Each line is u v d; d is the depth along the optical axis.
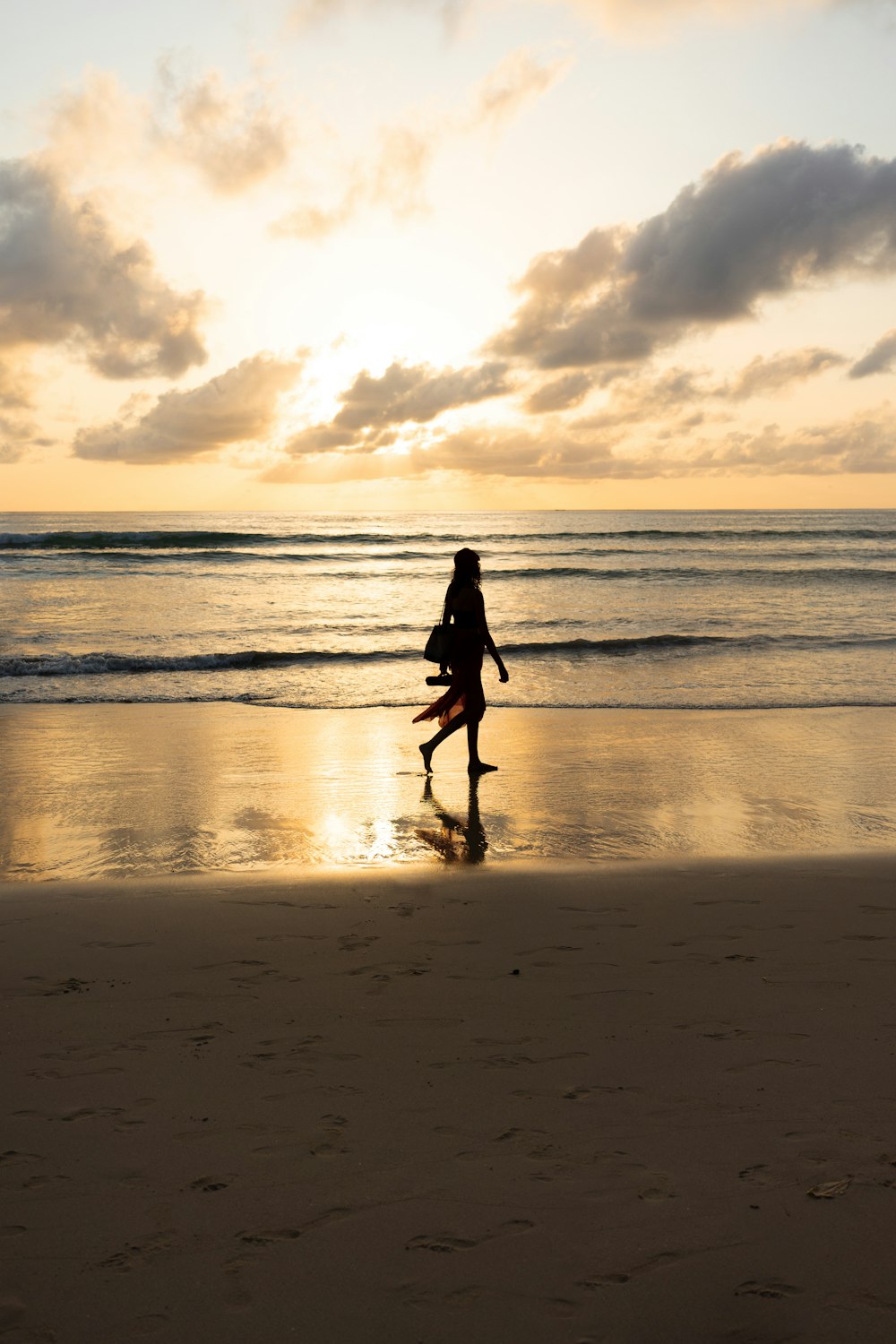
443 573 33.62
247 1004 3.71
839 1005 3.67
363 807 7.26
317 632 19.34
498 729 10.51
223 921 4.71
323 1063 3.21
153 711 11.59
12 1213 2.40
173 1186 2.51
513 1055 3.26
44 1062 3.22
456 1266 2.21
